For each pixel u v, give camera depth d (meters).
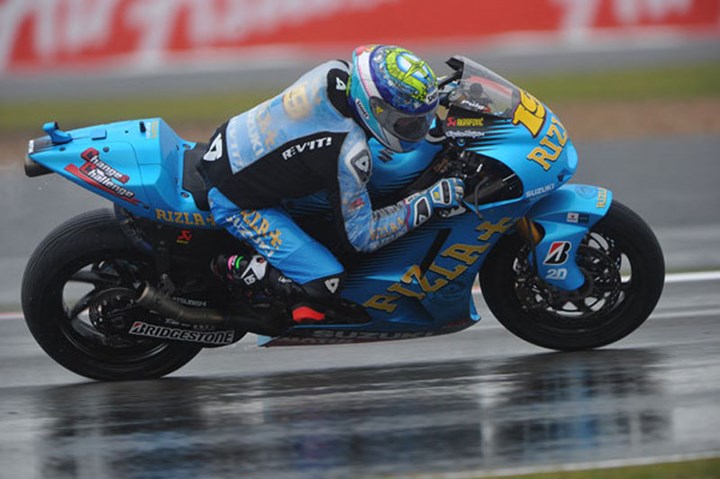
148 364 20.27
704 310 23.47
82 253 19.45
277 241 18.58
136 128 19.64
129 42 56.31
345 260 19.72
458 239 19.66
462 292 20.11
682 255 28.38
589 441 16.50
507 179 19.12
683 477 15.09
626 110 50.44
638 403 18.02
